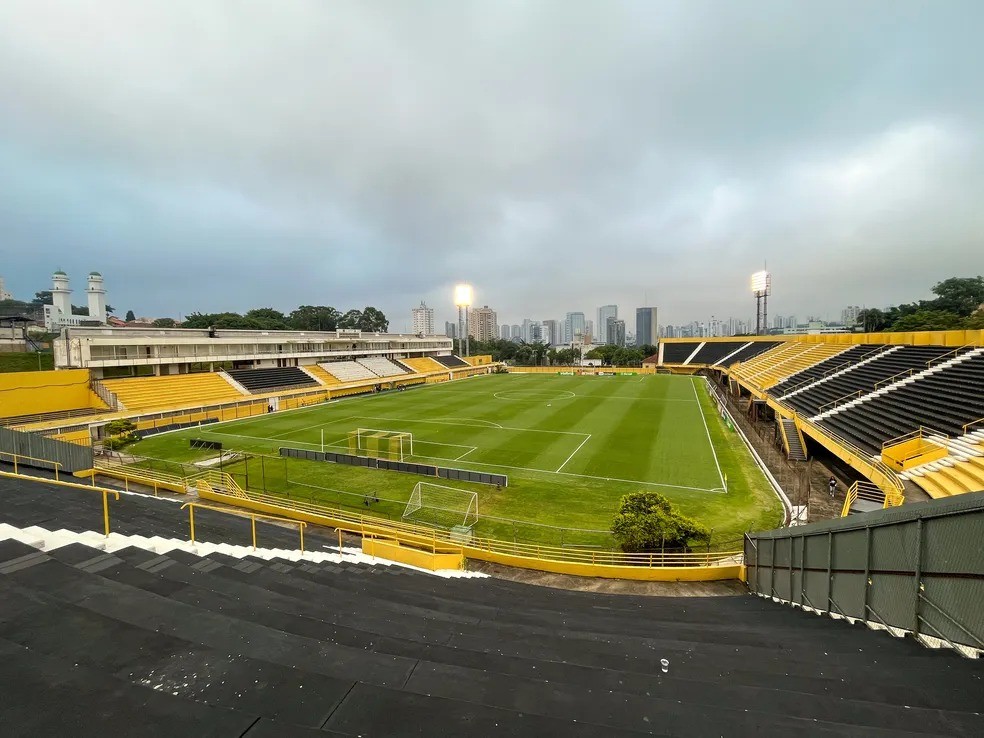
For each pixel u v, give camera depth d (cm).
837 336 4634
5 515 1064
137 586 653
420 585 1081
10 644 389
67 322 12731
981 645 462
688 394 5572
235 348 5334
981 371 2459
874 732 340
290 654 464
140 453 2930
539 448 3030
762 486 2281
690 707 394
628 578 1435
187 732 299
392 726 336
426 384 7188
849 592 710
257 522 1673
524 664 515
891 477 1769
